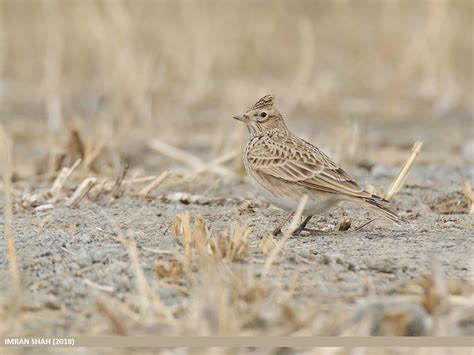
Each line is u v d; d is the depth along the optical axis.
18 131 22.36
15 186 15.69
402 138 21.78
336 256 10.43
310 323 8.59
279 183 11.95
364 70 29.66
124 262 10.29
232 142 18.80
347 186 11.54
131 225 12.42
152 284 9.62
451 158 19.30
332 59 30.92
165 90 26.91
